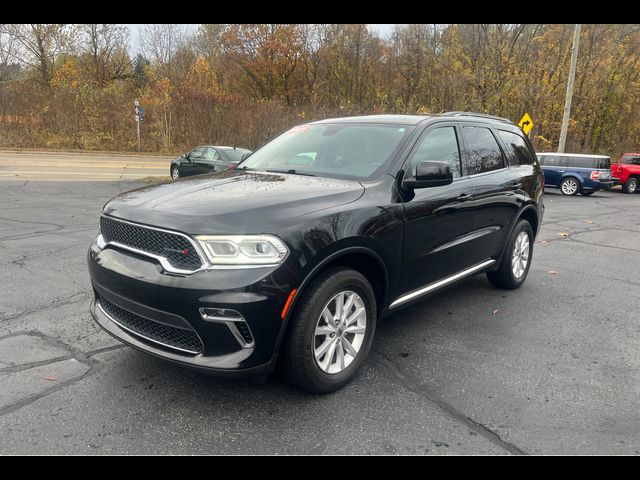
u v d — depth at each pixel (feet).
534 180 18.11
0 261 20.10
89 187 48.06
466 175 14.37
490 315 15.47
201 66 133.80
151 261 9.30
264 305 8.71
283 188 10.75
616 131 130.31
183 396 10.14
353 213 10.22
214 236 8.72
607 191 75.51
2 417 9.25
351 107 116.67
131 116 103.71
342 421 9.43
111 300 10.04
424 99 122.83
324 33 151.12
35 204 36.58
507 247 16.96
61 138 98.68
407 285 12.20
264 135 104.78
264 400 10.06
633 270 22.13
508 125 17.99
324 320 10.05
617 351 12.98
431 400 10.28
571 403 10.28
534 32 105.29
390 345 13.00
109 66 152.46
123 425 9.13
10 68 129.29
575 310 16.19
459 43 108.68
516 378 11.32
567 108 71.61
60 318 14.14
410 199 11.80
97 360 11.60
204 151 53.52
